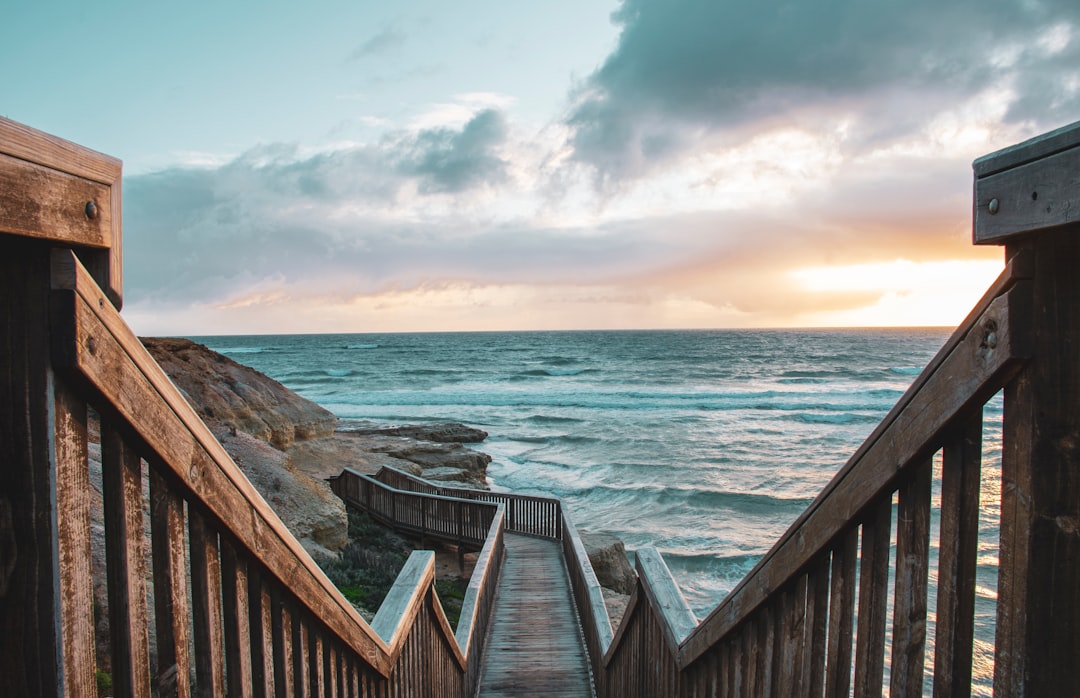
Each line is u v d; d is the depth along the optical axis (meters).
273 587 1.83
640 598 4.00
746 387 62.41
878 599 1.57
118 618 1.24
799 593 1.97
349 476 16.62
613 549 15.26
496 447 34.12
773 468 28.00
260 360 103.44
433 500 14.09
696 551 17.36
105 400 1.14
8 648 1.06
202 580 1.49
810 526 1.81
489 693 6.63
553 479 26.56
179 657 1.40
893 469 1.42
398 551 13.67
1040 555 1.07
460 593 12.14
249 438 12.66
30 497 1.05
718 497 22.98
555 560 11.60
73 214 1.04
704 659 2.82
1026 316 1.05
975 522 1.24
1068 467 1.04
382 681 2.89
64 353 1.04
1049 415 1.05
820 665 1.87
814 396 53.97
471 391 63.88
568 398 55.84
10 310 1.05
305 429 18.11
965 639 1.27
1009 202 1.08
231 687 1.62
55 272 1.04
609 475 27.16
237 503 1.58
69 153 1.03
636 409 48.34
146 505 5.91
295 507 11.37
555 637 8.05
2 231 0.90
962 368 1.19
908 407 1.36
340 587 9.64
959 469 1.26
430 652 4.13
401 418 45.81
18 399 1.04
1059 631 1.05
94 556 4.52
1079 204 0.92
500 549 10.82
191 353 16.39
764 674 2.21
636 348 118.69
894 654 1.47
